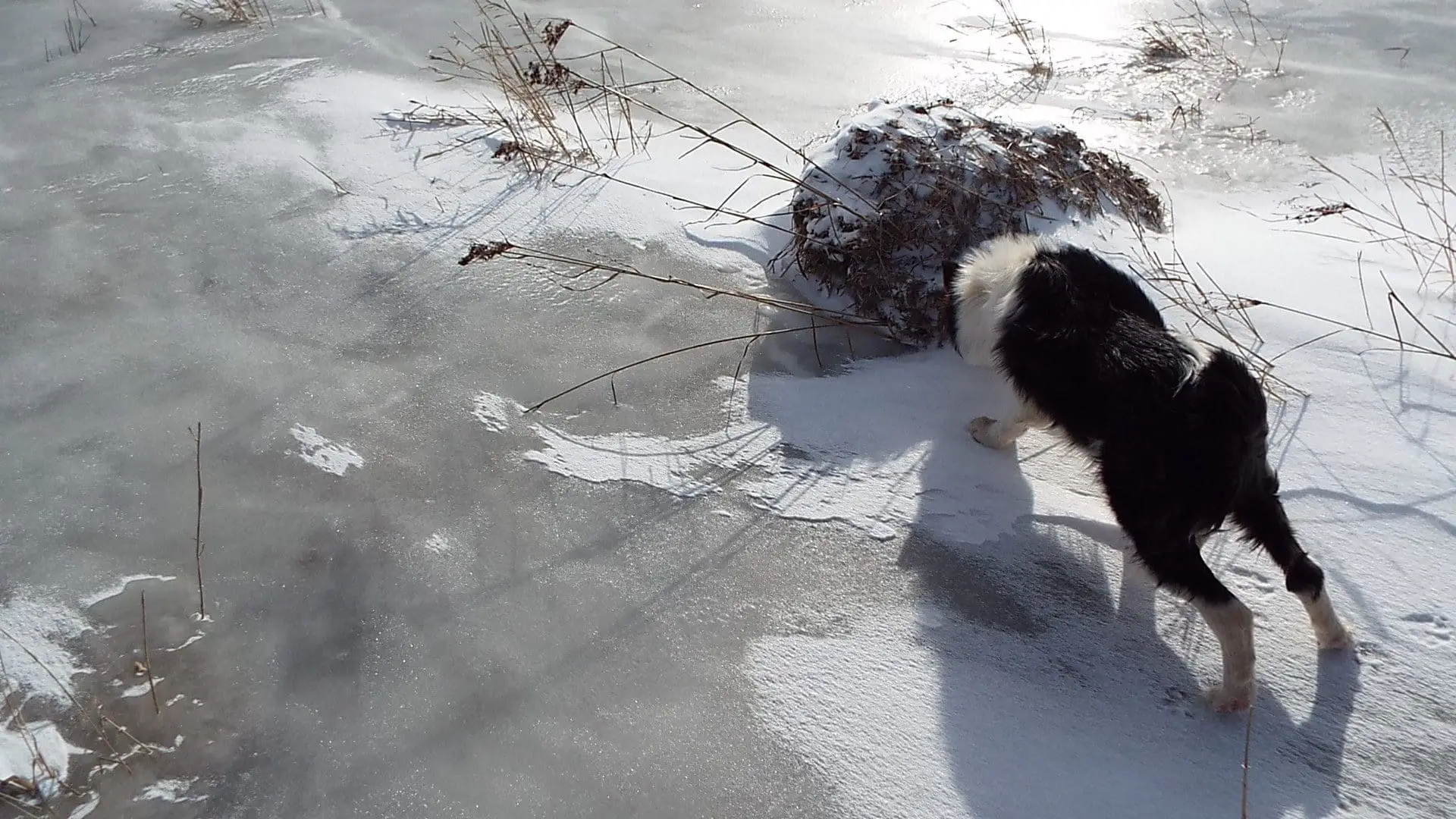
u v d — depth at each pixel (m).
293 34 4.59
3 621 2.18
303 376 2.70
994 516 2.39
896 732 2.04
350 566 2.29
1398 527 2.28
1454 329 2.67
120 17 4.83
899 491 2.44
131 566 2.28
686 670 2.13
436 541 2.34
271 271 3.02
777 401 2.66
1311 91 4.05
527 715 2.07
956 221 2.89
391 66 4.25
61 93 3.97
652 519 2.39
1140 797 1.95
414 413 2.62
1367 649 2.12
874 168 2.93
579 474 2.49
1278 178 3.45
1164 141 3.69
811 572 2.29
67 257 3.05
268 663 2.14
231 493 2.42
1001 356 2.34
